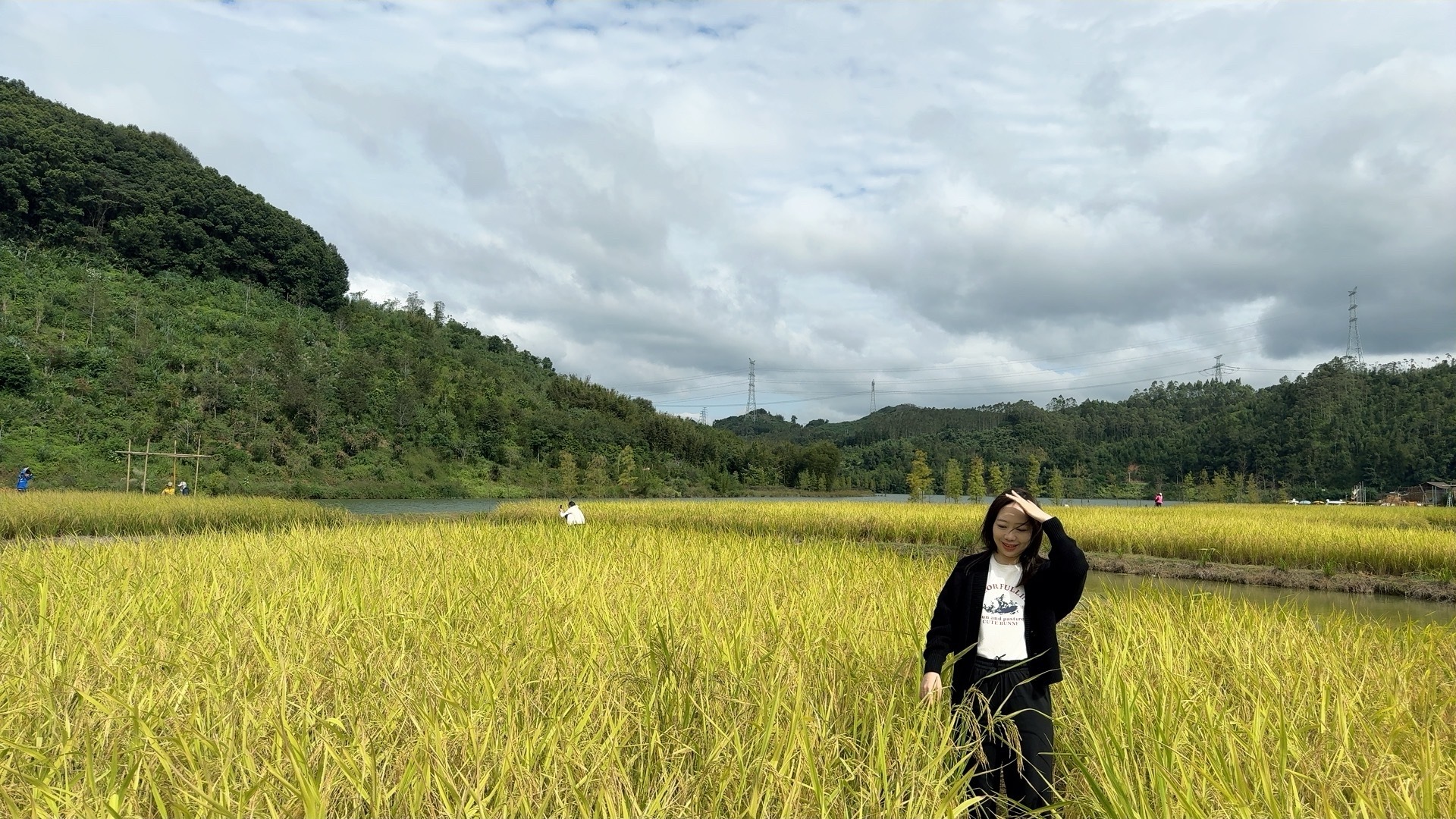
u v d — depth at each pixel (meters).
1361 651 6.02
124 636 5.36
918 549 21.03
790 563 10.66
